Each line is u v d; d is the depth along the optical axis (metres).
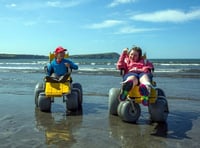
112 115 3.96
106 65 26.09
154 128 3.31
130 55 3.78
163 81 8.73
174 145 2.71
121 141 2.81
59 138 2.89
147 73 3.58
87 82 8.24
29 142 2.74
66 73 4.22
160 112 3.52
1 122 3.52
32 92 6.14
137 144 2.73
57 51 4.39
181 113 4.14
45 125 3.41
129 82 3.44
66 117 3.85
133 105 3.49
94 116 3.91
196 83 8.13
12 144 2.68
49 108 4.17
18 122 3.53
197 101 5.13
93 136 2.97
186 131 3.20
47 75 4.46
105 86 7.25
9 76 10.77
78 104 4.50
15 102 4.92
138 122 3.58
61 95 4.05
